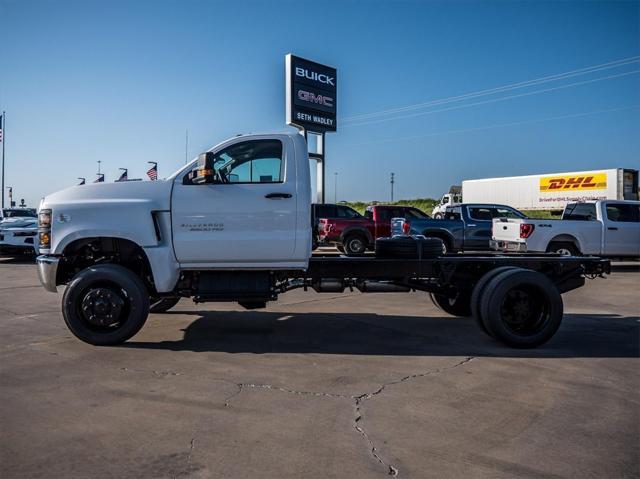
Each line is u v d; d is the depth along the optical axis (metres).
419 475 3.09
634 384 4.79
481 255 7.45
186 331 6.77
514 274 6.11
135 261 6.39
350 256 6.88
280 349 5.92
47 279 5.84
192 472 3.11
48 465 3.18
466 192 45.09
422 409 4.13
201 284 6.14
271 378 4.86
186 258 5.97
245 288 6.13
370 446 3.47
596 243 13.63
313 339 6.42
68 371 5.01
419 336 6.64
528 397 4.43
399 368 5.22
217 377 4.87
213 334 6.62
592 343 6.37
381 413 4.04
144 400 4.27
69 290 5.77
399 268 6.58
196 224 5.95
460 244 16.36
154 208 5.88
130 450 3.38
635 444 3.54
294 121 21.17
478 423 3.87
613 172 33.47
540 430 3.75
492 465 3.22
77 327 5.82
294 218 6.03
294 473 3.11
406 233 8.00
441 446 3.48
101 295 5.80
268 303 9.08
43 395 4.37
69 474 3.07
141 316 5.83
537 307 6.22
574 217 14.73
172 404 4.18
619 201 14.06
